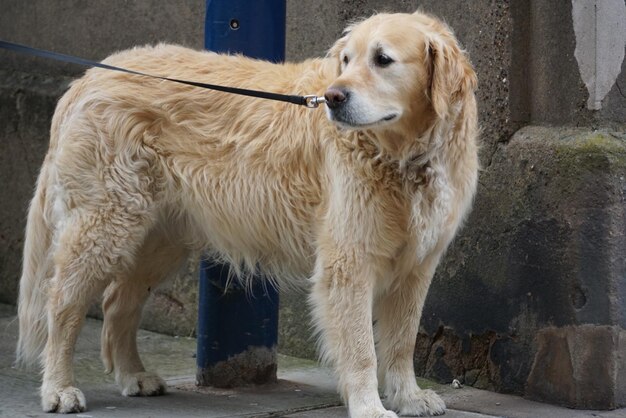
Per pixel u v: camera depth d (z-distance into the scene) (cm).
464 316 591
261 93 504
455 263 595
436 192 493
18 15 858
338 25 659
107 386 592
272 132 523
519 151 561
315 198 514
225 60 552
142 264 576
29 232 563
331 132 497
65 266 531
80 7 811
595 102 531
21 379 595
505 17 570
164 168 540
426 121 486
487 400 554
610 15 527
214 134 535
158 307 756
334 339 498
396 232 496
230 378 589
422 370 618
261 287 588
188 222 561
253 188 527
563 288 530
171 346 712
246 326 588
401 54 473
